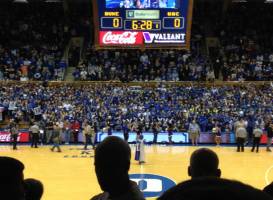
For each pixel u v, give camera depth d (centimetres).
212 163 360
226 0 3875
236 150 2539
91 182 1553
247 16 4019
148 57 3578
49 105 3000
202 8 4050
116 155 217
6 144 2762
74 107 2984
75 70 3481
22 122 2959
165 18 2583
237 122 2598
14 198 171
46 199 1288
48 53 3662
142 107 3008
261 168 1880
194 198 106
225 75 3419
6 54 3609
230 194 106
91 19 3956
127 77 3372
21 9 4047
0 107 2977
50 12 4044
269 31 3916
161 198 108
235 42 3797
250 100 3073
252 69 3491
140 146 2006
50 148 2561
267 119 2850
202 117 2917
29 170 1794
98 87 3198
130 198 212
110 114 2930
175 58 3588
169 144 2800
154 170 1809
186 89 3181
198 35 3834
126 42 2600
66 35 3866
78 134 2834
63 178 1627
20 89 3145
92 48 3703
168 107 3014
